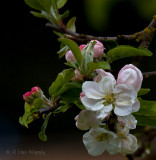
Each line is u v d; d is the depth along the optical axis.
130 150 0.70
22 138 2.38
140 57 0.85
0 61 2.43
